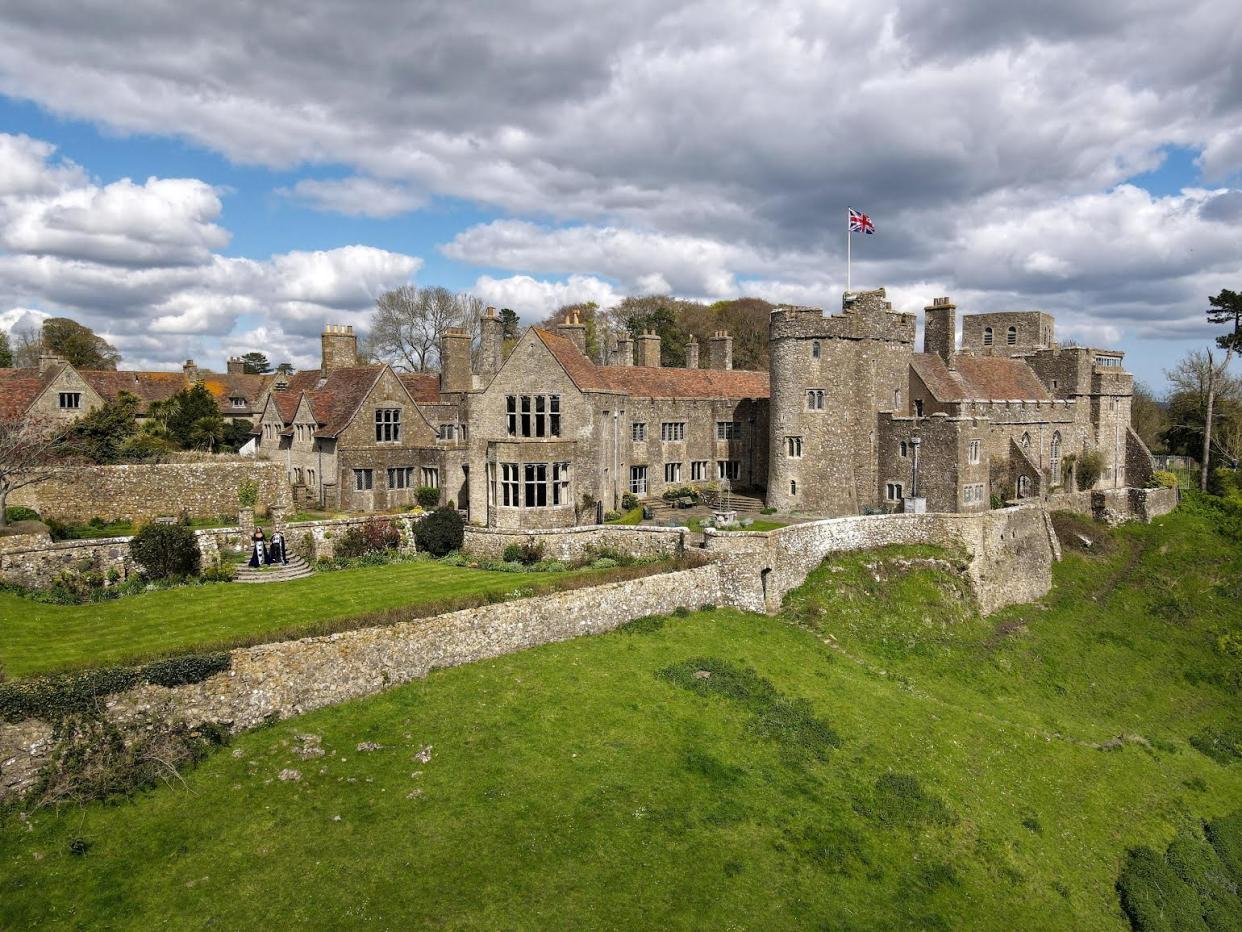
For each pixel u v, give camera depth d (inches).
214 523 1614.2
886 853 832.9
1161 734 1409.9
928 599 1610.5
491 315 1932.8
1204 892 963.3
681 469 2180.1
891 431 1977.1
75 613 1031.6
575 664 1082.1
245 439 2536.9
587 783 830.5
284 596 1165.1
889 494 1987.0
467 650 1050.1
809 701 1099.9
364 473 1927.9
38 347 3582.7
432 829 732.7
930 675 1390.3
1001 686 1432.1
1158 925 864.3
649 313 4313.5
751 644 1253.1
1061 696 1471.5
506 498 1663.4
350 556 1464.1
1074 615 1847.9
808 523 1616.6
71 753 724.7
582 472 1721.2
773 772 918.4
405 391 2031.3
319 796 759.1
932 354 2244.1
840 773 951.0
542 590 1183.6
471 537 1529.3
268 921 620.4
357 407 1927.9
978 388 2252.7
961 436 1867.6
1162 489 2492.6
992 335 2908.5
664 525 1689.2
